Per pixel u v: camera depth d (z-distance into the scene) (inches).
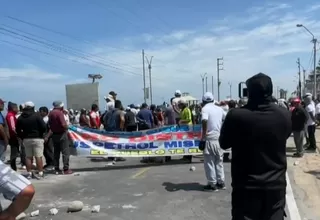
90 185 360.8
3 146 351.6
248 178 139.3
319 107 772.0
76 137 467.8
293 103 511.8
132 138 482.9
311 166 434.9
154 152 485.7
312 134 571.2
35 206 287.1
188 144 489.1
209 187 327.9
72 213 267.6
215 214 257.3
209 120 317.1
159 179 381.7
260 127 138.7
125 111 570.9
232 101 525.0
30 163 400.5
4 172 85.2
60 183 372.2
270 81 144.3
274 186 137.8
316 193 310.7
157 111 845.2
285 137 142.6
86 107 1145.4
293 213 255.6
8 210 84.9
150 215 258.1
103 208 278.7
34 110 404.5
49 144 465.1
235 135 142.5
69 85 1151.6
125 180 381.4
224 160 484.1
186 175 399.2
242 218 138.9
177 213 261.3
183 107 494.6
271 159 139.7
